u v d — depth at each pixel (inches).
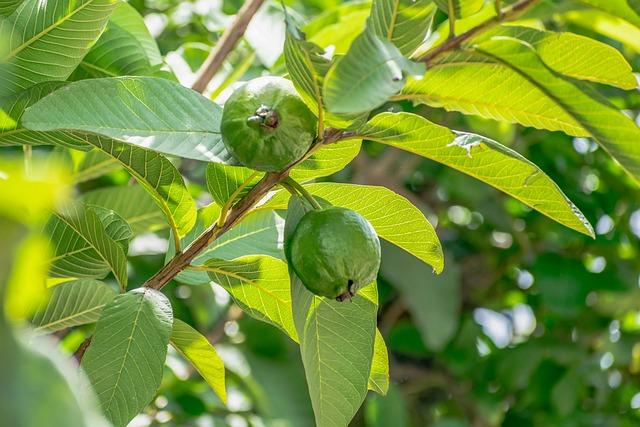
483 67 33.7
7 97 36.2
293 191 34.4
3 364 15.0
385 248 70.8
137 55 44.0
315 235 33.3
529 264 84.7
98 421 16.3
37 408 15.2
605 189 81.5
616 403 87.6
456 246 84.7
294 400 66.6
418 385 86.5
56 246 37.7
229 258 39.2
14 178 15.6
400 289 70.4
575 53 34.6
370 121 33.7
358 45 29.7
